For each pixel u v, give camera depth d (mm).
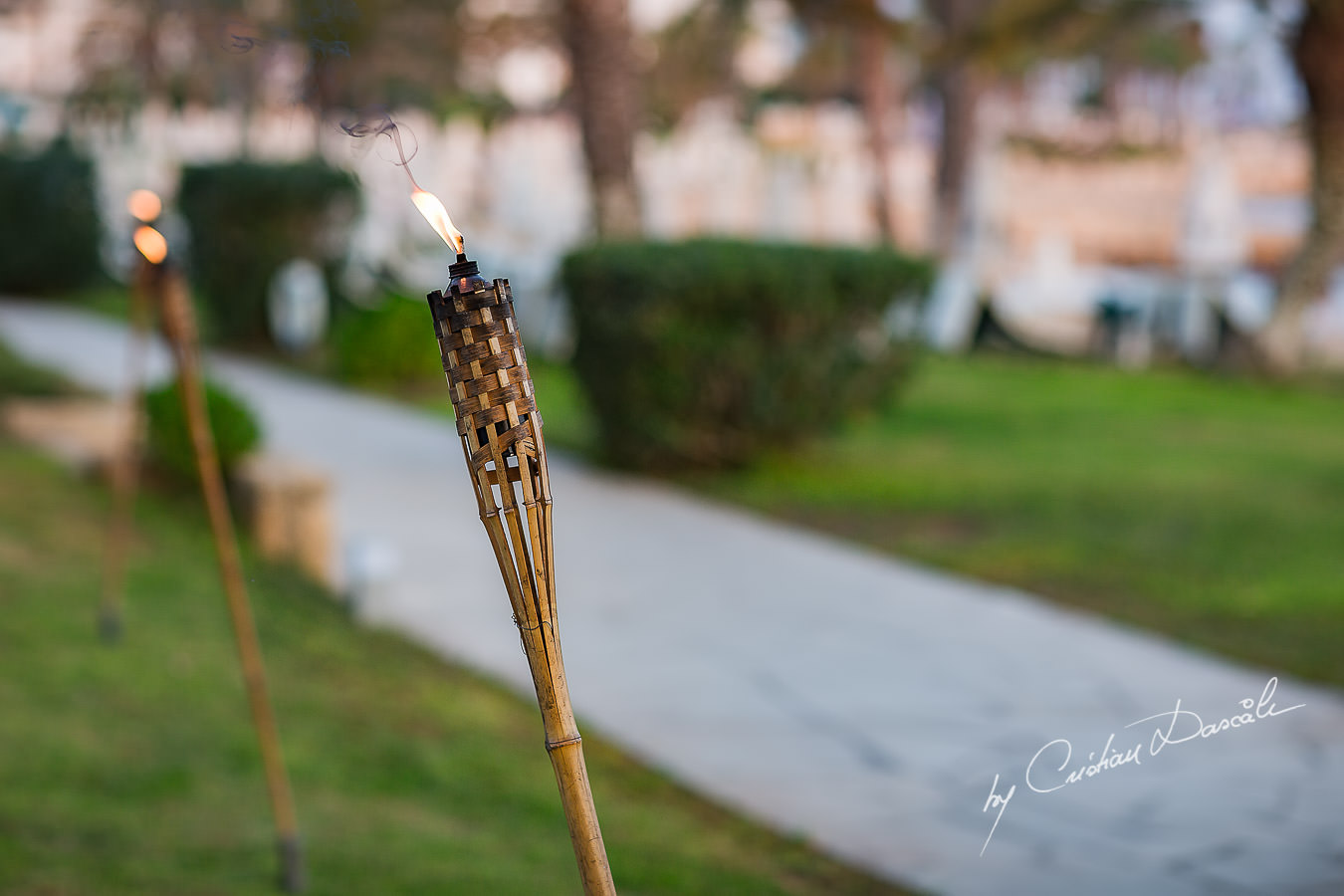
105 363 15578
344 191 17484
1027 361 17188
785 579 7629
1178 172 29656
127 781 4332
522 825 4230
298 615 6453
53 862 3650
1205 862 4020
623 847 4027
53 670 5254
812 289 10242
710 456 10555
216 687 5309
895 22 17547
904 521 9141
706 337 10141
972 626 6734
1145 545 8375
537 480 1214
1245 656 6227
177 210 18156
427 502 9523
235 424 8000
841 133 32781
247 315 17859
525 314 17281
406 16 20156
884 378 10906
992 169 22438
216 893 3555
